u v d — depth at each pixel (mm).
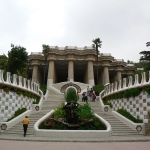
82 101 28266
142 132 16594
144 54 40625
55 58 53562
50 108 23891
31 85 25141
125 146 10352
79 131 14023
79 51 54062
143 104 18469
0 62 40625
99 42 52812
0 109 18203
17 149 8898
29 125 17203
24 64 39531
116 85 24328
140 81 19484
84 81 64250
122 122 18703
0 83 18016
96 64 56750
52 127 15719
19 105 21328
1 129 16344
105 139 13078
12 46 39562
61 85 44625
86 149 9172
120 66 60312
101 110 23016
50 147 9656
